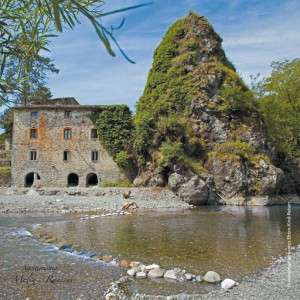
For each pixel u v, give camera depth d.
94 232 19.94
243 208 37.12
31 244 16.39
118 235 19.17
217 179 43.09
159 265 13.27
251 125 49.66
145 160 46.91
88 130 48.25
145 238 18.47
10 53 3.16
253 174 43.12
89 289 10.37
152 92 57.34
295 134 56.94
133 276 11.79
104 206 32.97
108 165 47.72
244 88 54.78
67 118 48.28
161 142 45.69
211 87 52.16
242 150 44.84
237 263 13.70
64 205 32.25
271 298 9.93
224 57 60.16
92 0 2.89
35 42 3.23
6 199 34.91
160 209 34.19
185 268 12.95
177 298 9.83
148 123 47.69
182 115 51.38
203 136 48.69
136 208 33.31
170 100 52.78
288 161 52.78
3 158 52.00
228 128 48.94
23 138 47.88
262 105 58.31
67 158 47.72
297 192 51.62
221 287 10.90
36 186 46.75
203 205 40.19
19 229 20.59
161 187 42.84
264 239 18.67
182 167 42.12
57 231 20.00
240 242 17.80
